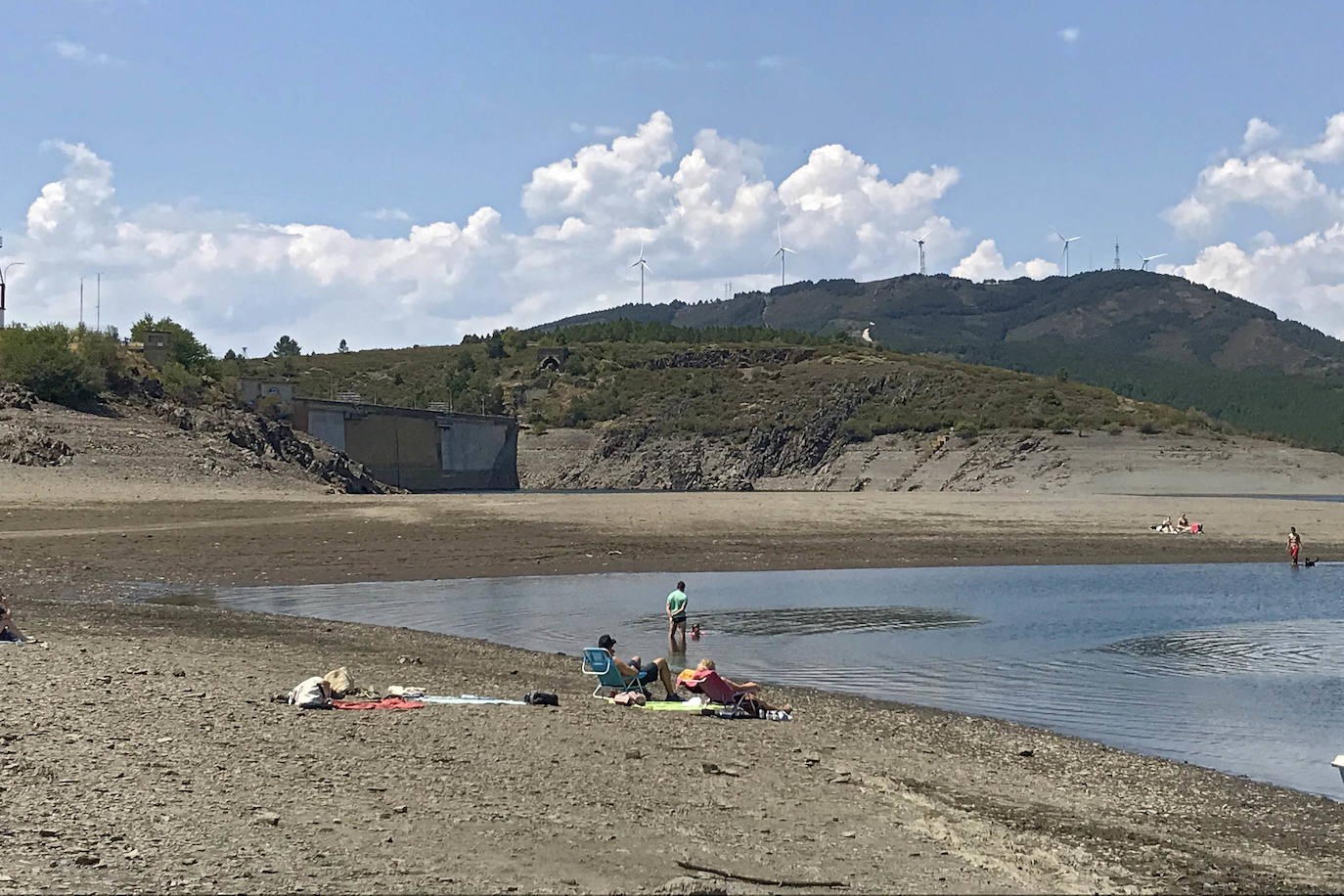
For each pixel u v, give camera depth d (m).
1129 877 10.99
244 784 11.62
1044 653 25.53
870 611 32.16
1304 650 26.25
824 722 18.14
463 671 21.41
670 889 9.23
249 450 89.38
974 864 10.71
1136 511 72.06
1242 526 63.75
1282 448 147.00
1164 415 166.50
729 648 26.14
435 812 11.12
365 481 106.81
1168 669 23.77
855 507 71.19
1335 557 51.03
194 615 28.58
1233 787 14.99
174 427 87.25
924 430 177.38
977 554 49.41
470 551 46.12
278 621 27.94
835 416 194.25
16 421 76.94
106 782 11.30
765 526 57.09
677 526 56.22
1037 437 156.75
